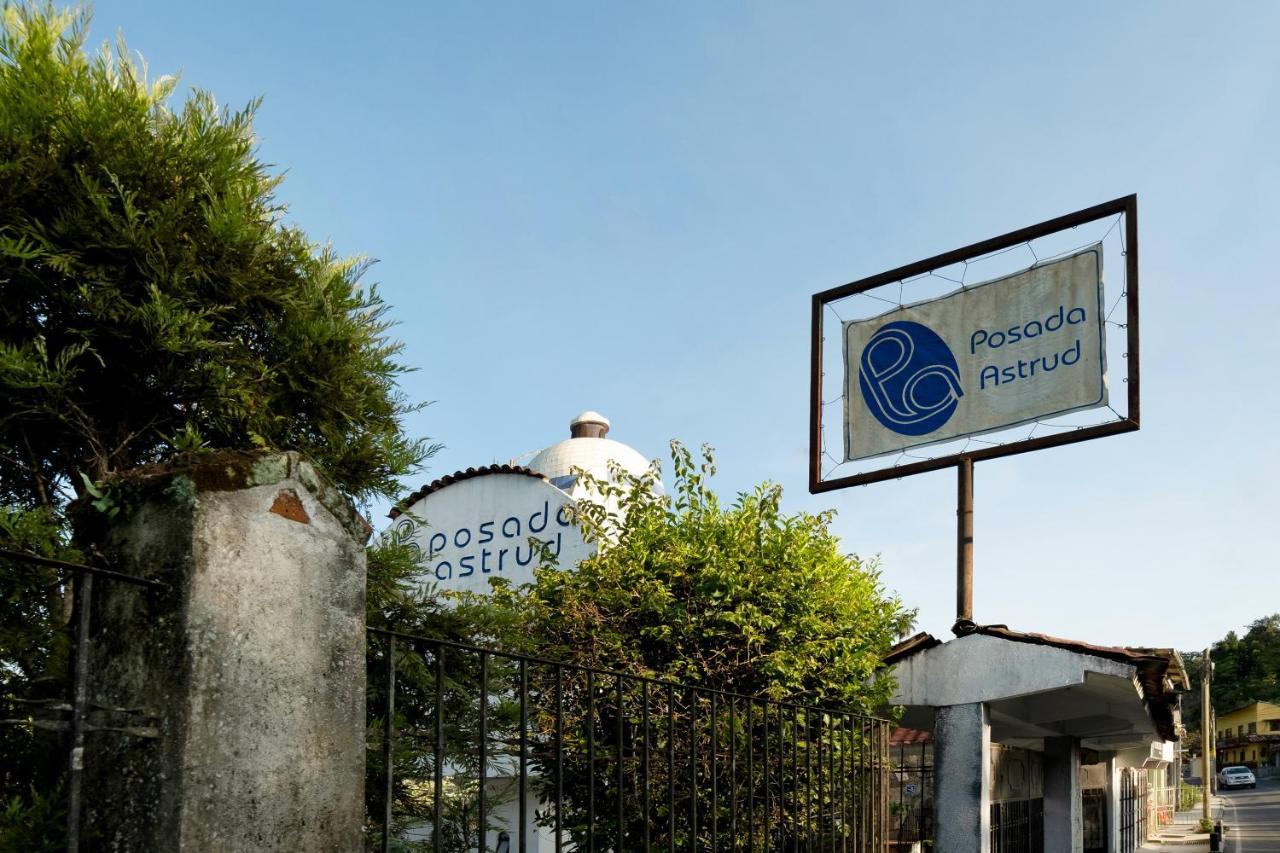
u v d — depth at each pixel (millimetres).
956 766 8273
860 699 8516
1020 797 17812
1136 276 8320
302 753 2992
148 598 2777
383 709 5398
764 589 8461
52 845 3182
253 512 2961
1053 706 11031
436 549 13883
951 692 8414
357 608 3295
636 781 7934
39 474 4836
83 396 4949
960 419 9062
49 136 4652
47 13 4809
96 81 4832
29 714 3783
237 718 2807
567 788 8133
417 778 5426
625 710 8039
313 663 3080
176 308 4754
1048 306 8750
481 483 13773
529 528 13219
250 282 5238
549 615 8586
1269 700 96500
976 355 9094
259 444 5074
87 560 2930
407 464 5926
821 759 6766
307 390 5449
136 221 4699
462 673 5711
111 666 2801
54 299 4711
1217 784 70188
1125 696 9711
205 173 5070
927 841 13375
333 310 5434
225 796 2738
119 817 2666
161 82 5301
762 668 8117
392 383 6008
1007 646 8227
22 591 4066
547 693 8156
